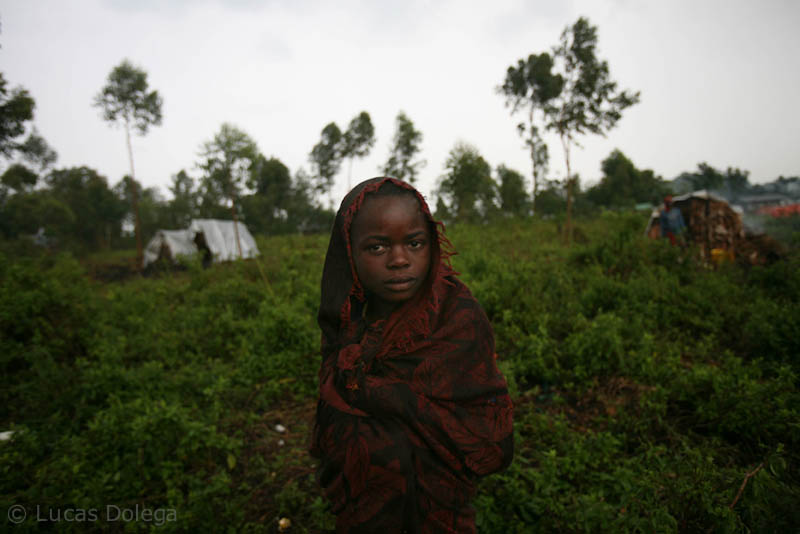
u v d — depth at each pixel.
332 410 1.30
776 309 4.50
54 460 2.88
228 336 5.44
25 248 19.81
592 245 8.22
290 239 20.31
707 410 2.99
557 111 15.16
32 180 32.62
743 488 1.74
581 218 21.80
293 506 2.58
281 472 2.96
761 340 4.01
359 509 1.21
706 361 4.11
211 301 6.72
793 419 2.66
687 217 9.46
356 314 1.30
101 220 48.78
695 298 5.27
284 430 3.53
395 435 1.17
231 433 3.47
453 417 1.19
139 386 3.92
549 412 3.44
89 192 47.31
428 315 1.20
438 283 1.28
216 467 3.00
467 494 1.27
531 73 16.00
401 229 1.08
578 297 5.74
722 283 5.93
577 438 2.83
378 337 1.23
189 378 4.05
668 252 7.25
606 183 51.38
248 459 3.12
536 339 4.11
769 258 7.99
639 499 1.96
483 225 16.61
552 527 2.20
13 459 2.81
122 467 2.82
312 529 2.45
